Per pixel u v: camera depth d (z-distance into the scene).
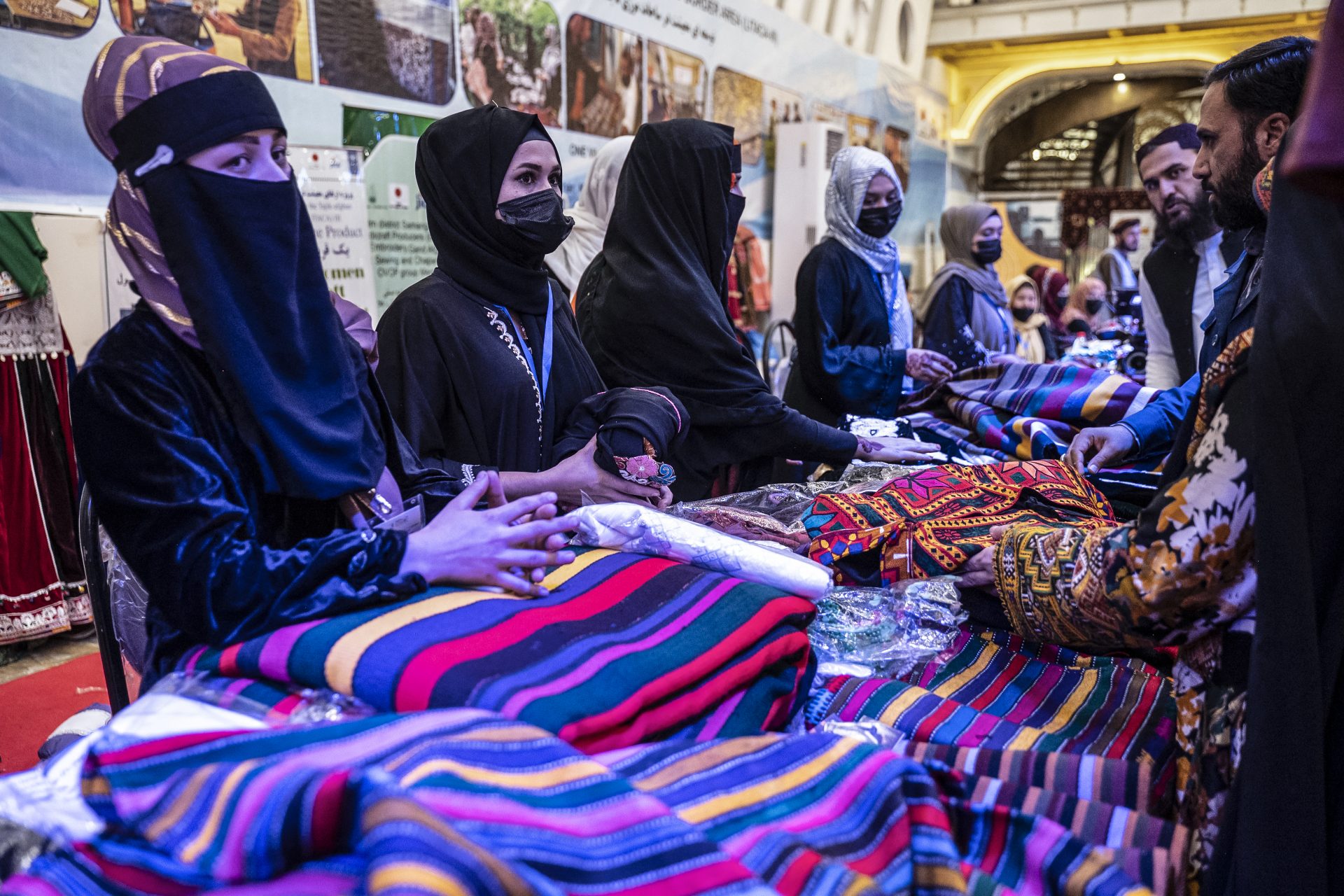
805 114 7.80
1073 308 7.59
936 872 0.77
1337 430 0.81
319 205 3.73
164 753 0.79
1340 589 0.81
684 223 2.03
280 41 3.66
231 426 1.08
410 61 4.21
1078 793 0.96
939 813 0.82
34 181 3.09
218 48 3.46
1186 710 0.97
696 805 0.80
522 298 1.69
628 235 2.05
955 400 2.34
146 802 0.75
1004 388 2.25
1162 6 9.58
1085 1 9.85
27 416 3.18
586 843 0.70
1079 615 1.01
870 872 0.76
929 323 4.48
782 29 7.33
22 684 2.99
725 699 1.00
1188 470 0.91
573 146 5.32
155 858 0.72
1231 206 1.22
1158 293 2.78
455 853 0.61
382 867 0.60
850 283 3.04
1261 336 0.84
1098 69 10.66
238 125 1.04
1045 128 11.86
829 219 3.18
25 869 0.75
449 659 0.91
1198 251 2.67
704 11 6.37
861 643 1.25
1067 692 1.20
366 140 4.04
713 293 2.04
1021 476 1.57
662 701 0.94
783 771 0.86
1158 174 2.64
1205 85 1.24
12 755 2.48
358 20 3.95
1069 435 2.12
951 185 11.43
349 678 0.91
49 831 0.77
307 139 3.80
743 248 6.89
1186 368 2.72
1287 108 1.14
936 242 10.92
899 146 9.67
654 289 1.98
